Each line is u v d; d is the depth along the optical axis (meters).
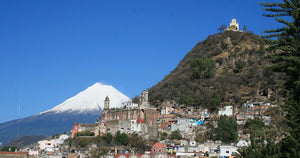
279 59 108.19
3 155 150.88
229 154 188.38
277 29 110.94
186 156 187.25
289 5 108.06
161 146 186.12
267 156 96.56
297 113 95.31
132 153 197.75
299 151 88.25
